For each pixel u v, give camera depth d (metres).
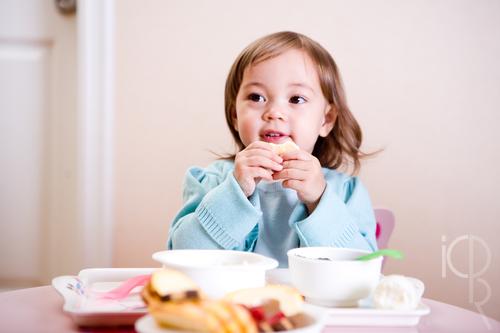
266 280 0.67
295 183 0.87
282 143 1.00
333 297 0.57
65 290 0.59
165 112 1.58
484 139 1.53
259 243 0.99
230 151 1.57
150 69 1.58
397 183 1.54
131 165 1.58
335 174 1.08
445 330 0.53
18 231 1.64
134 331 0.50
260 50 1.05
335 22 1.56
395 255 0.59
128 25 1.57
